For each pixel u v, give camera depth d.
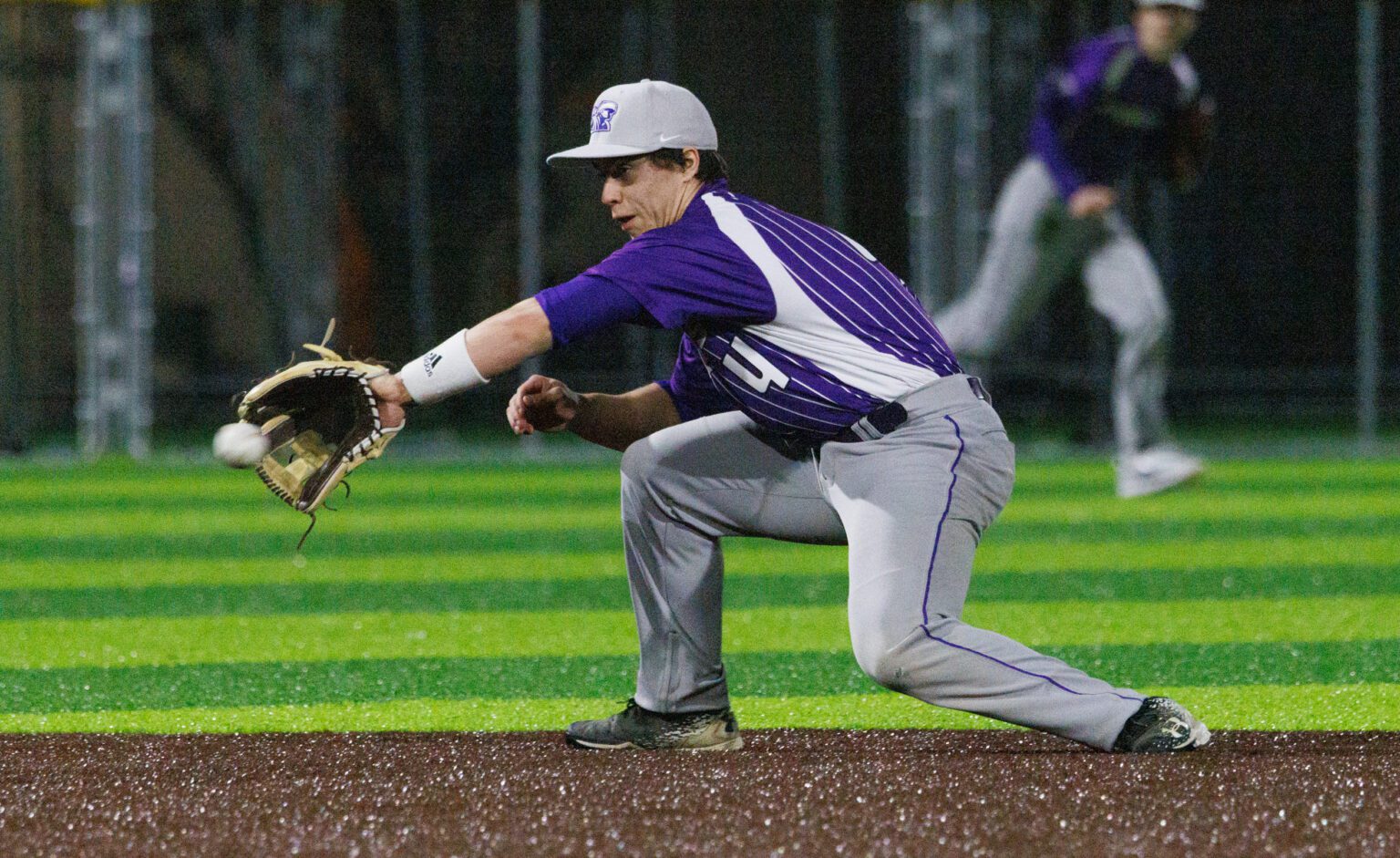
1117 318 29.36
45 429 49.56
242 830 8.96
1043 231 29.00
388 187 47.09
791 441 10.73
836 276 10.34
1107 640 16.27
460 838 8.78
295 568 22.00
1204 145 28.39
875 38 47.19
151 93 48.75
